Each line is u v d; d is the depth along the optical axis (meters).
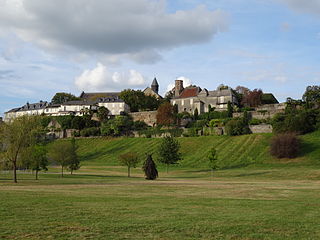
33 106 181.62
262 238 14.57
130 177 62.97
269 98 150.25
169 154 77.25
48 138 135.50
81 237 14.24
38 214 18.95
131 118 149.38
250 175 64.75
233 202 25.02
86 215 18.89
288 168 72.56
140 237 14.38
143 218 18.23
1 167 47.22
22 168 78.38
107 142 124.62
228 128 109.06
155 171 56.56
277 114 108.50
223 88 162.38
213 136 110.56
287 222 17.59
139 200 25.62
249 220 18.00
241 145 97.44
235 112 125.50
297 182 49.66
